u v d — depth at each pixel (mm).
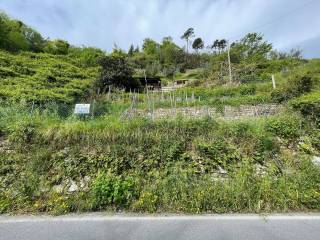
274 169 4984
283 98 12148
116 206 3996
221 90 18188
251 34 35031
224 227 3299
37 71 21438
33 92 13562
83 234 3117
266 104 12062
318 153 5867
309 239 3006
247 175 4680
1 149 5352
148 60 50156
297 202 4020
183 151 5438
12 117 6734
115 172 4848
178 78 36469
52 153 5254
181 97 16734
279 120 6859
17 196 4180
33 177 4594
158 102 14047
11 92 12555
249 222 3453
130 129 6152
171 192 4246
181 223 3430
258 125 6680
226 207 3936
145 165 5016
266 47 34219
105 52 42625
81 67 31422
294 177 4656
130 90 21078
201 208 3924
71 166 4914
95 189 4109
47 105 9656
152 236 3064
